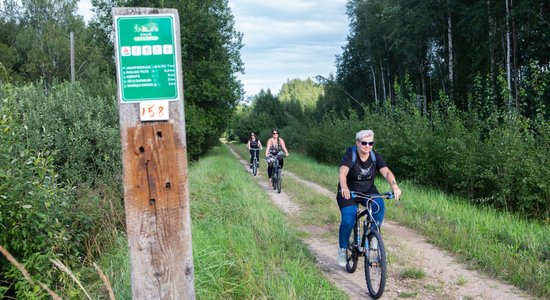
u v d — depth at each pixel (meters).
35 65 38.28
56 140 8.02
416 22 23.66
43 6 42.88
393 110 17.05
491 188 10.24
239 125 71.25
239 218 7.50
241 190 10.52
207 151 33.84
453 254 6.37
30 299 3.88
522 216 9.08
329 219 8.83
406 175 14.40
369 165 5.41
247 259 4.98
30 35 39.66
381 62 30.61
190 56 25.83
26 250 4.07
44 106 8.98
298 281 4.63
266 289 4.34
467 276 5.51
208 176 12.71
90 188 7.41
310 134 29.44
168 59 2.35
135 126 2.36
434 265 5.93
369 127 18.25
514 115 10.09
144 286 2.42
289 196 12.09
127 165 2.37
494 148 9.88
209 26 25.41
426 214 8.80
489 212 8.90
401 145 14.05
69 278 4.39
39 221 4.25
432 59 25.59
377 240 4.82
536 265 5.50
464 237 6.82
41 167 4.39
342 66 37.97
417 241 7.11
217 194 9.40
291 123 54.06
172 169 2.40
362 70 36.81
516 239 6.57
